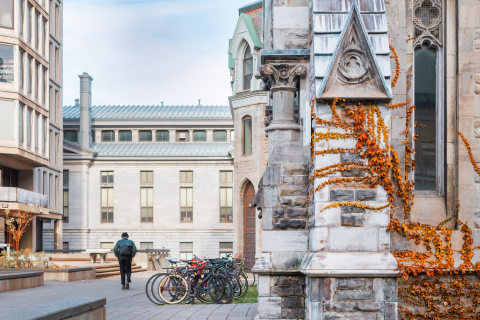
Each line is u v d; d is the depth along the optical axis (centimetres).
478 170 954
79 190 6072
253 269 936
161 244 6062
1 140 3697
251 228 3538
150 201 6147
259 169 3431
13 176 4300
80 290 1711
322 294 833
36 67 4191
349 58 862
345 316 830
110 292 1678
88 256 3516
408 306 921
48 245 5988
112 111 6806
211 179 6147
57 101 5200
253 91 3466
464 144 962
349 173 855
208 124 6462
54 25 5088
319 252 845
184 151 6288
